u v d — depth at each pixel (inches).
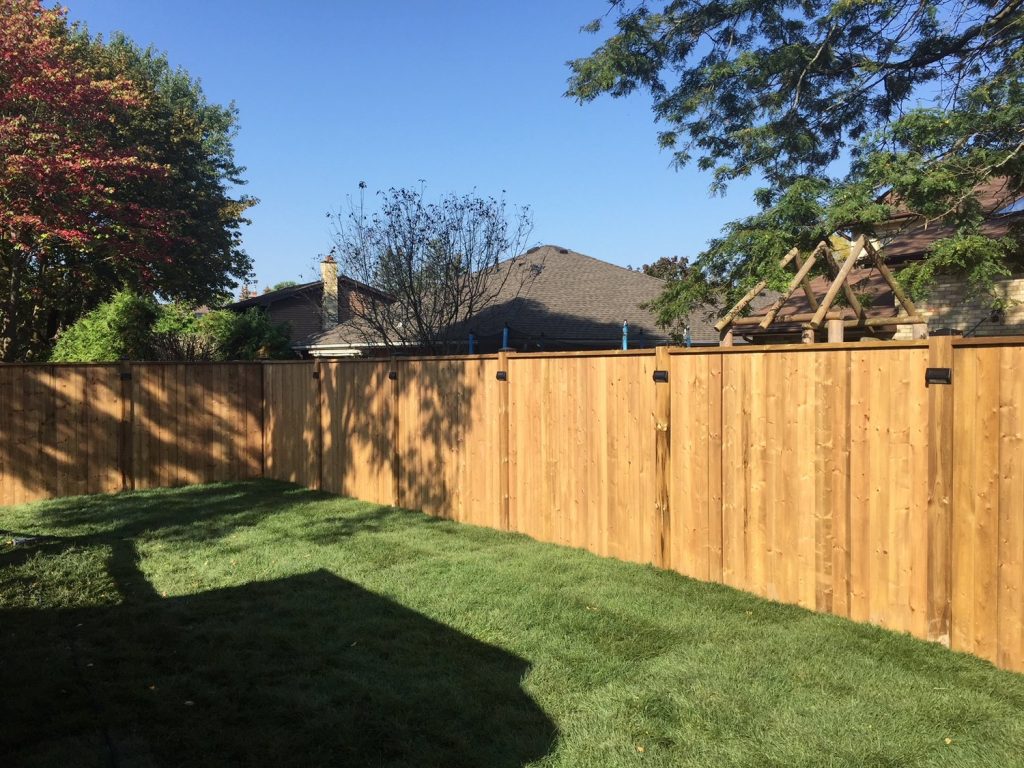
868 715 137.3
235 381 451.2
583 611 197.2
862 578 185.6
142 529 303.3
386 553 259.4
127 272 863.7
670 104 560.1
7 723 139.3
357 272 629.9
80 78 727.1
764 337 343.0
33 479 382.3
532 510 283.1
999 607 158.4
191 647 176.2
